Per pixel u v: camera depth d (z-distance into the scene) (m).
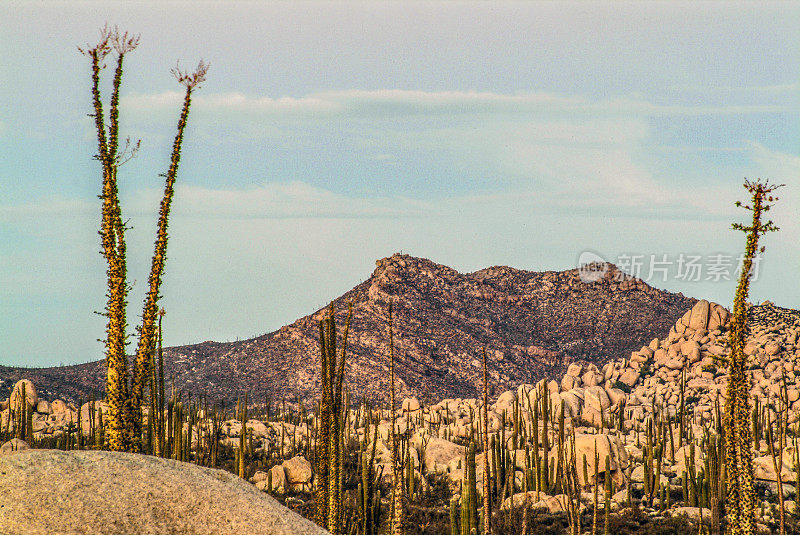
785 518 83.19
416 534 81.06
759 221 43.44
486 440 78.38
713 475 88.69
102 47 36.41
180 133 38.72
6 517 15.21
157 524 16.09
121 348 36.28
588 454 104.69
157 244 38.03
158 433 64.56
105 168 36.66
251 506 17.12
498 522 84.50
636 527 84.56
